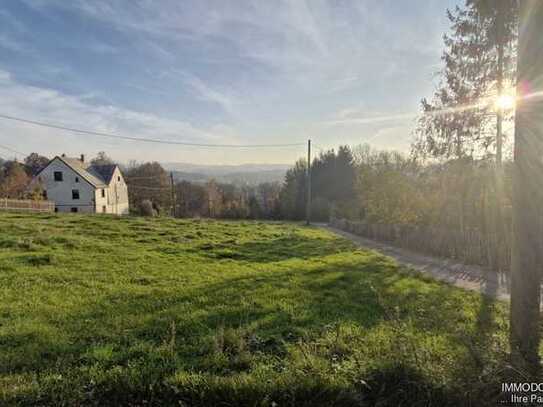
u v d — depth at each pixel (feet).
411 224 66.28
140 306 18.76
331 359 12.08
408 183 71.87
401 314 19.42
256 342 13.97
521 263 11.87
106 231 49.85
